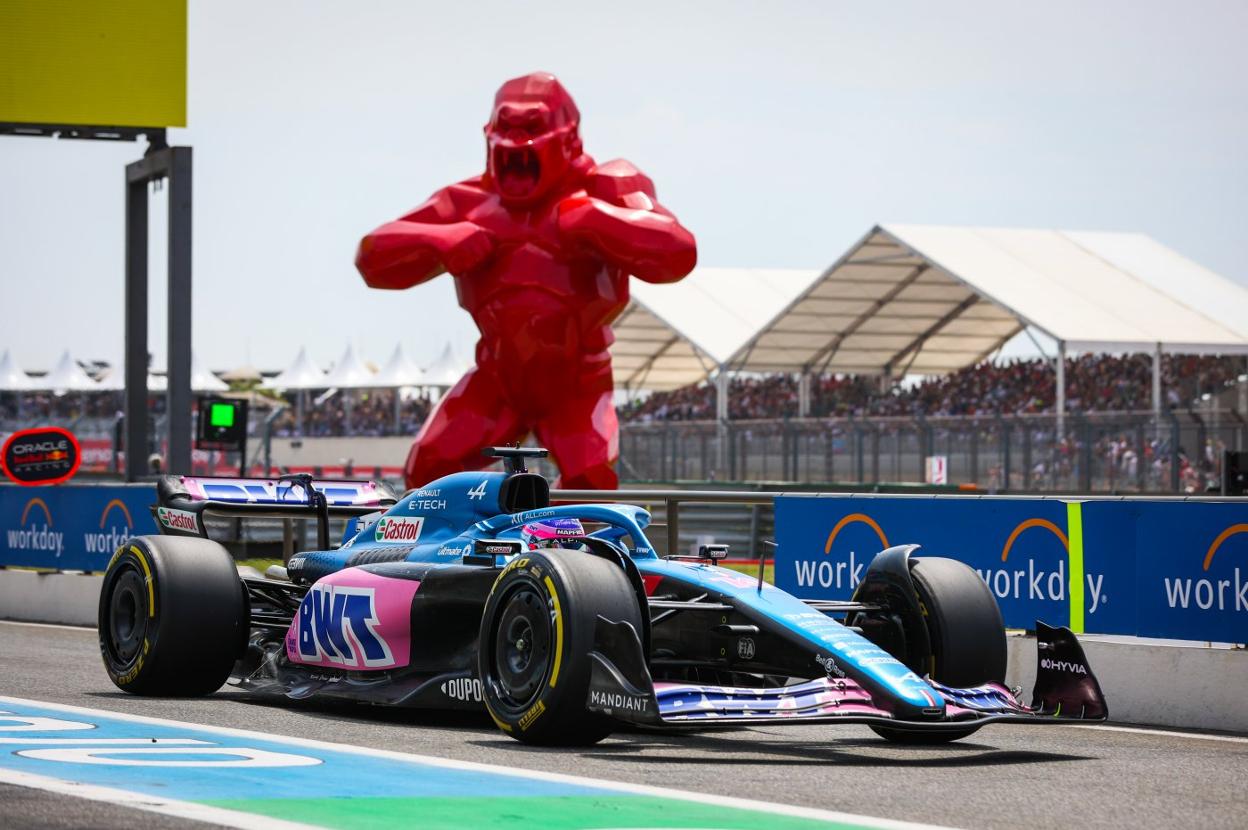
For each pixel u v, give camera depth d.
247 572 23.23
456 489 20.19
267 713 19.50
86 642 30.73
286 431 145.00
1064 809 13.80
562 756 16.05
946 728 16.17
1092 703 17.03
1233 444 66.69
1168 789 15.15
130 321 46.25
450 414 39.78
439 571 18.72
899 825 12.62
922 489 61.12
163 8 48.31
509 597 16.92
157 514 23.12
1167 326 79.00
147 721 18.38
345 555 21.56
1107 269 85.44
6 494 39.50
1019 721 16.64
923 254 84.25
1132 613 22.34
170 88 48.38
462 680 17.97
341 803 13.01
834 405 113.00
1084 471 69.12
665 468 85.00
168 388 44.50
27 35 47.19
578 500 29.36
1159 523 22.09
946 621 17.98
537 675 16.30
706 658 18.11
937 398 104.69
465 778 14.41
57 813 12.33
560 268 37.28
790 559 26.70
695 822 12.49
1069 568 23.05
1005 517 23.80
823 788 14.48
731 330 102.31
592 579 16.11
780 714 15.71
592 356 39.00
